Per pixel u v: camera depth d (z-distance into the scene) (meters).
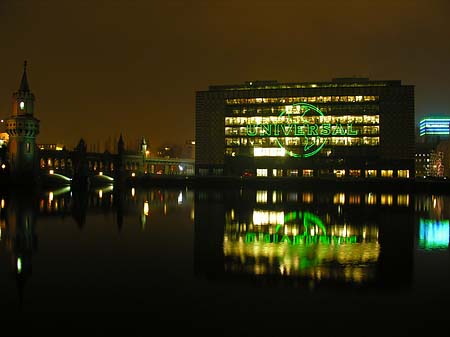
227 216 73.62
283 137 190.50
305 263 39.25
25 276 34.78
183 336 24.11
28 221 66.50
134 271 36.31
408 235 54.84
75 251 44.12
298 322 25.88
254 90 194.25
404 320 26.17
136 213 78.06
